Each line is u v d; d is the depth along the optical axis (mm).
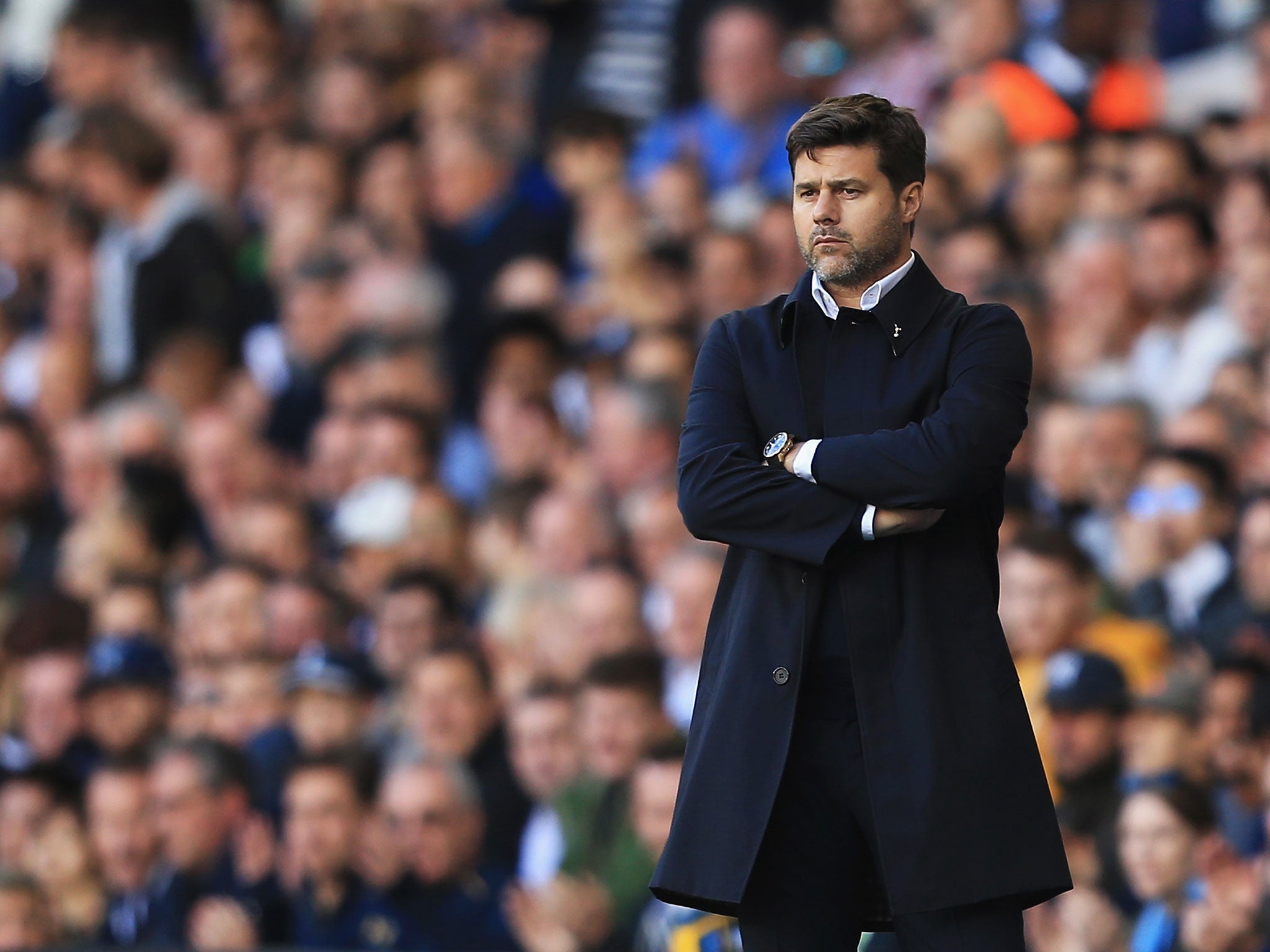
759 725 10523
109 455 32406
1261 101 30406
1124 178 29531
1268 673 19297
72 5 45875
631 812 21109
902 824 10258
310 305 33000
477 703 22828
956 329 10789
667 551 25016
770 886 10641
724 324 11328
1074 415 24125
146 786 23438
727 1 38125
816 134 10641
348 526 27688
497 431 28844
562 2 39844
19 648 27203
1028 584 20781
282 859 22719
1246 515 21594
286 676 24781
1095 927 18500
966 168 31141
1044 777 10523
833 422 10781
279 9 42906
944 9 35094
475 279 33594
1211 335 25875
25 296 37969
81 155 37812
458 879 21297
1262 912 17891
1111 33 32438
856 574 10570
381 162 35562
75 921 23734
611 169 35031
